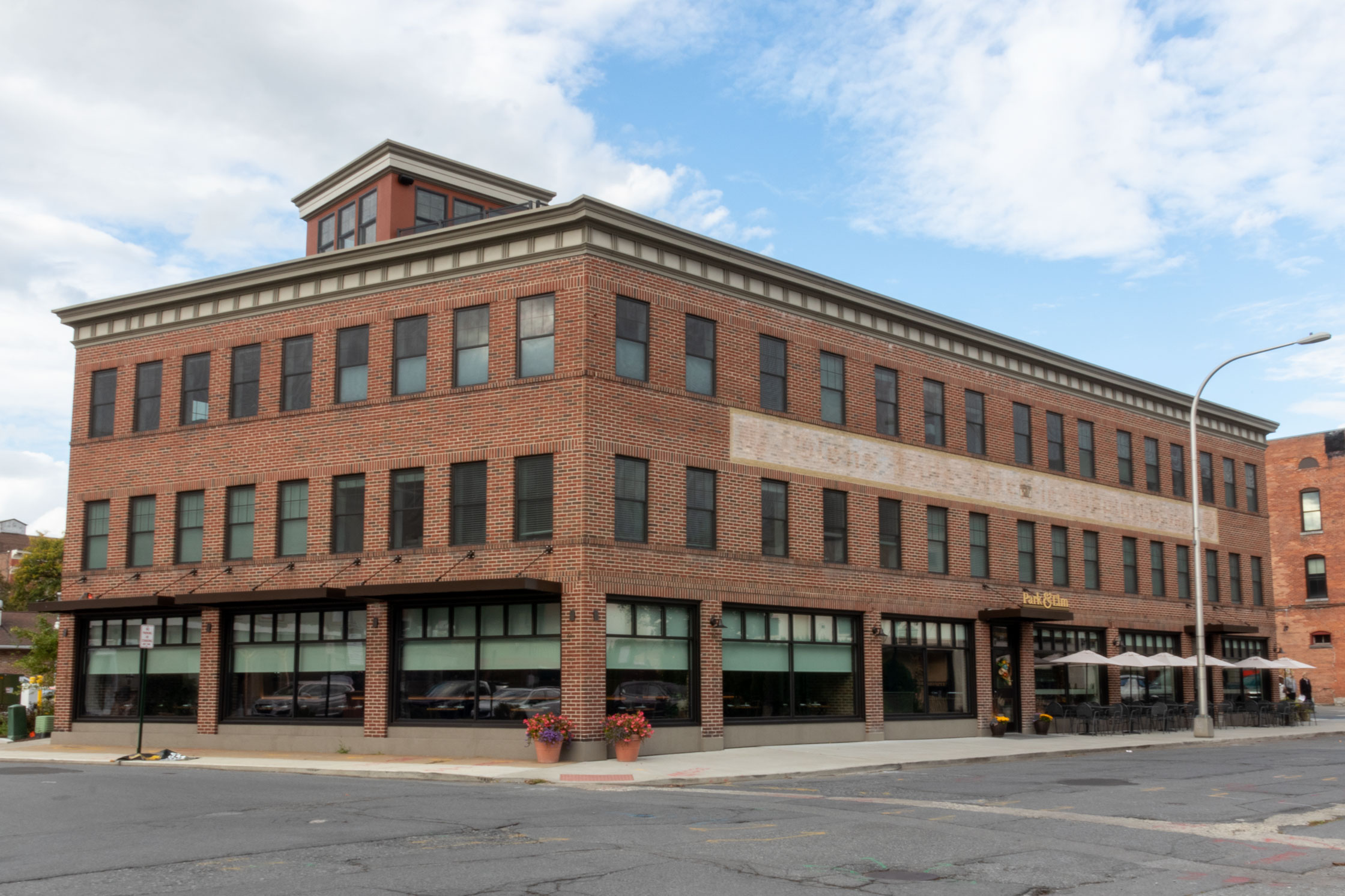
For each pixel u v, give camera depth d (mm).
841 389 30672
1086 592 37375
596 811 15688
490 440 25609
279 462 28406
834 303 30578
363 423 27359
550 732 22984
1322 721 43438
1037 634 35438
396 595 25438
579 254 25203
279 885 10242
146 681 29750
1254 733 36156
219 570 28734
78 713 30484
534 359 25484
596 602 24125
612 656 24609
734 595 27016
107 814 15180
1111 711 34562
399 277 27359
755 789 19344
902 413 32188
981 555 34125
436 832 13523
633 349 25938
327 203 34500
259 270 28891
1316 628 57625
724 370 27719
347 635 26953
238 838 13039
